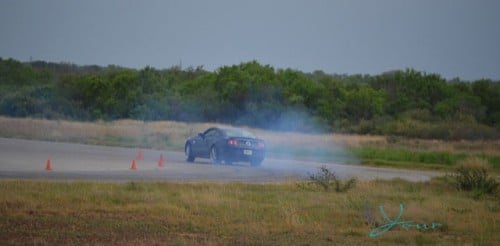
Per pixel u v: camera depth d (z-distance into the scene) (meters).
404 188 48.09
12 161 59.97
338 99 180.62
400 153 93.12
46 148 81.38
